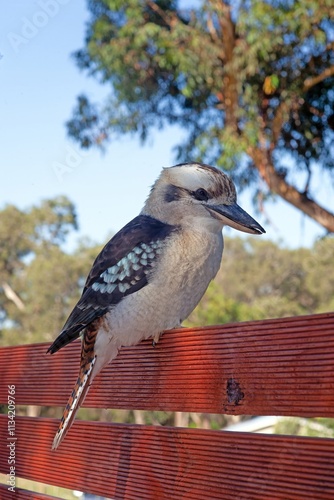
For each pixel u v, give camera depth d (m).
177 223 3.04
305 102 12.61
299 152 12.71
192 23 11.88
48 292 25.55
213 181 3.05
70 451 2.94
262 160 11.99
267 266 29.77
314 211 12.47
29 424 3.31
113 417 20.02
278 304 26.28
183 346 2.36
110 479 2.64
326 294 28.94
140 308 2.79
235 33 11.63
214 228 3.07
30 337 25.58
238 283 29.84
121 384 2.71
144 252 2.87
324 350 1.80
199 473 2.18
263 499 1.95
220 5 11.39
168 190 3.09
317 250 28.70
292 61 11.67
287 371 1.91
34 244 25.67
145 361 2.58
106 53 12.07
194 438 2.21
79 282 25.69
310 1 10.62
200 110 12.94
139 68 12.41
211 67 11.59
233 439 2.06
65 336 2.80
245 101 11.30
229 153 11.34
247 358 2.05
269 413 1.96
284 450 1.90
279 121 11.73
